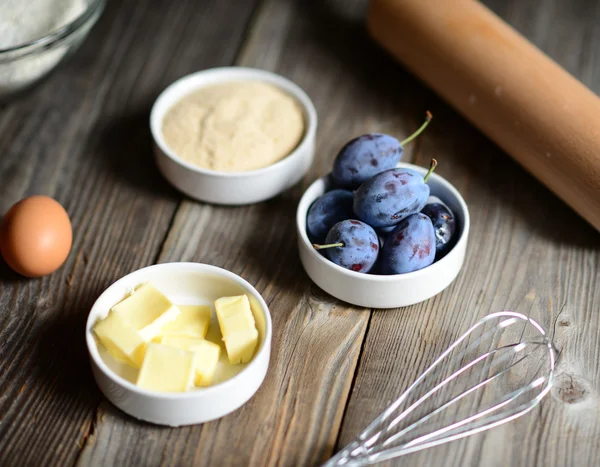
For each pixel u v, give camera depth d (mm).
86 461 644
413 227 679
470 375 678
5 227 706
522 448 645
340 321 709
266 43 909
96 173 807
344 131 837
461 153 820
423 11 836
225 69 835
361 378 680
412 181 679
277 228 769
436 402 666
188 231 767
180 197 790
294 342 698
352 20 933
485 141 830
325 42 913
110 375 635
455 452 644
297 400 669
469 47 807
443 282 702
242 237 763
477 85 796
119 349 652
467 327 707
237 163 768
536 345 691
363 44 912
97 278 738
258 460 644
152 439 652
